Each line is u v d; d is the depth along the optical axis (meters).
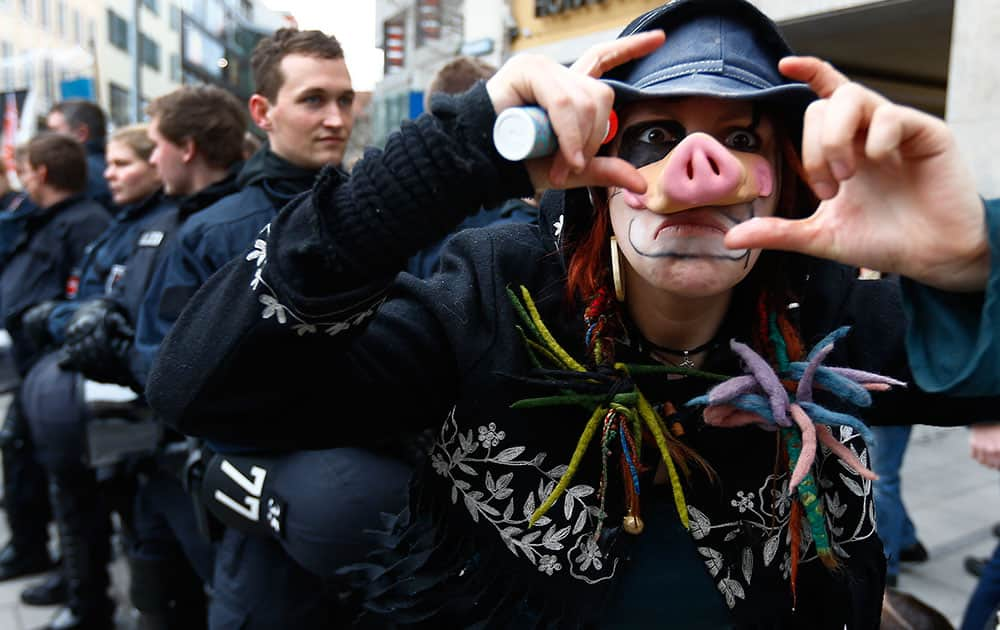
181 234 1.87
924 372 0.69
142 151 2.89
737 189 0.72
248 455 1.55
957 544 3.32
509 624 0.91
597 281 0.89
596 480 0.89
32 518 3.25
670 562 0.92
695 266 0.77
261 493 1.53
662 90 0.76
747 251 0.78
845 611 0.95
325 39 1.91
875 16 4.65
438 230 0.74
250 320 0.77
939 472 4.25
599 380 0.86
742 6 0.79
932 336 0.69
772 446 0.90
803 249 0.67
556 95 0.66
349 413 0.87
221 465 1.59
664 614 0.93
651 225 0.78
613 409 0.85
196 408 0.81
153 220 2.21
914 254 0.65
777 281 0.89
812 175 0.64
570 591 0.90
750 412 0.82
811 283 0.96
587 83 0.67
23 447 3.20
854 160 0.63
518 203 2.08
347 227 0.74
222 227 1.83
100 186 3.99
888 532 2.90
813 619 0.96
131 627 2.81
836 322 0.95
